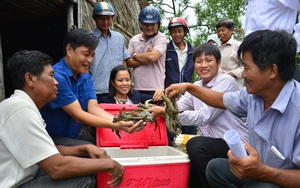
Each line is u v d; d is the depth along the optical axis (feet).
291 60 5.89
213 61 9.37
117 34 13.85
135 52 14.76
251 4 11.25
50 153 6.29
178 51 15.06
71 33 8.59
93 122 8.34
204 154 8.21
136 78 14.19
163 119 9.91
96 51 12.87
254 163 5.66
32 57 6.73
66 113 9.07
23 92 6.73
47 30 16.74
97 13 12.88
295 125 5.94
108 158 7.04
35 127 6.28
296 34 10.41
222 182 7.33
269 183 5.95
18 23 16.53
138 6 35.06
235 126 8.95
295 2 10.12
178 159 7.74
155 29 14.19
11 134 6.21
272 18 10.52
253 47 5.95
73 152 7.87
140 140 9.48
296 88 6.15
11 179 6.34
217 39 19.58
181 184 7.77
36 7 13.75
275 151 6.03
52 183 6.63
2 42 17.20
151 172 7.47
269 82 6.02
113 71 11.85
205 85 9.75
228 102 7.75
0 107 6.46
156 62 13.99
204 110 8.98
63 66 8.82
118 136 8.73
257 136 6.61
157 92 9.50
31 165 6.23
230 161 5.85
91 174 7.08
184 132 14.10
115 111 9.83
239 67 14.10
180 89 8.30
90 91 9.78
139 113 8.32
